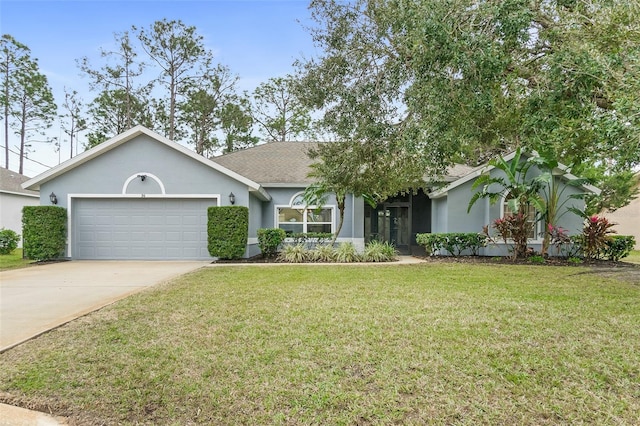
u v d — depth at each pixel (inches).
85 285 314.7
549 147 323.3
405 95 284.7
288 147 743.1
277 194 619.5
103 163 523.2
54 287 305.4
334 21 315.3
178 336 174.7
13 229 802.2
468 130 279.1
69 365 142.2
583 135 299.4
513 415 109.7
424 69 253.9
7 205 789.9
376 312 214.5
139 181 522.6
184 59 1202.6
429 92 255.9
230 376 133.5
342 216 526.0
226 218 489.7
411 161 376.5
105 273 388.2
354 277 344.8
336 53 317.1
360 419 107.7
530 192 482.0
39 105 1300.4
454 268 410.9
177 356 150.9
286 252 497.7
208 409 112.7
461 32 238.4
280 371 137.1
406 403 115.6
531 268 413.4
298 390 123.3
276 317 205.0
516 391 123.0
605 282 319.9
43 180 514.0
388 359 147.0
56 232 498.0
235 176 514.6
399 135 312.7
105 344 164.6
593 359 147.9
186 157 525.3
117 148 523.8
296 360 146.6
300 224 619.2
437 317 203.9
